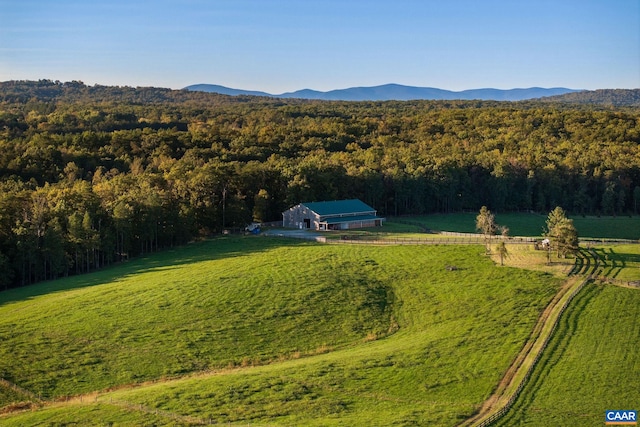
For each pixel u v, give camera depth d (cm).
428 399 5291
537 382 5659
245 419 4853
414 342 6700
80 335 6812
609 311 7412
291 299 7994
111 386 5675
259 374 5812
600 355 6241
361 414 4966
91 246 10688
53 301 8125
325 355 6469
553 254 10012
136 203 11938
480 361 6097
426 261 9825
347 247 11094
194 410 5019
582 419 4991
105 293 8369
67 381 5766
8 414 5094
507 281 8638
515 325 7081
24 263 9962
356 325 7344
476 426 4794
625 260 9550
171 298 8012
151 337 6775
